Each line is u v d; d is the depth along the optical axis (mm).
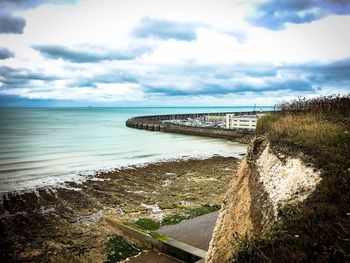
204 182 23812
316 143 8469
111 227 14836
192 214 16859
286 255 4648
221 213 10211
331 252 4367
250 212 8078
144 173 26766
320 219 5246
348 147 7625
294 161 7863
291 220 5684
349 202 5512
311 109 12953
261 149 10445
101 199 19359
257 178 9078
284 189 7270
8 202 18578
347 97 13539
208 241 13164
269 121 12969
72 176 25562
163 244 12211
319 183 6449
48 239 13531
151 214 16906
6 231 14273
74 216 16359
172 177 25391
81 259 11898
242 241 6043
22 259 11789
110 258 12000
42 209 17391
